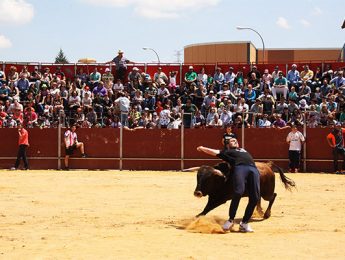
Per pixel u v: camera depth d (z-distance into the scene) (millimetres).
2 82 29156
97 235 9445
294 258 7742
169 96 27859
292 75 28641
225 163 10789
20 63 32062
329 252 8172
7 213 12227
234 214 9945
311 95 27281
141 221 11219
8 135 25344
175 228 10289
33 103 27359
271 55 49812
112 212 12477
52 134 25281
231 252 8070
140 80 29391
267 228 10445
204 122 25672
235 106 25703
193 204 13883
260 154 24297
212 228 9906
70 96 27453
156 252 8016
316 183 19141
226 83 28344
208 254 7914
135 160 25000
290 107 25422
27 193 15969
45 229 10125
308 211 12781
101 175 21984
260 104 25328
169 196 15484
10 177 20875
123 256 7742
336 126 23266
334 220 11477
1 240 8977
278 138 24188
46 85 28547
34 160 25344
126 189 17141
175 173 23203
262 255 7902
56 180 19828
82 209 12922
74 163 25203
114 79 31406
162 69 32062
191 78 29719
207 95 27062
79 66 31969
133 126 25953
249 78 29109
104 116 27141
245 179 10070
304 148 24078
